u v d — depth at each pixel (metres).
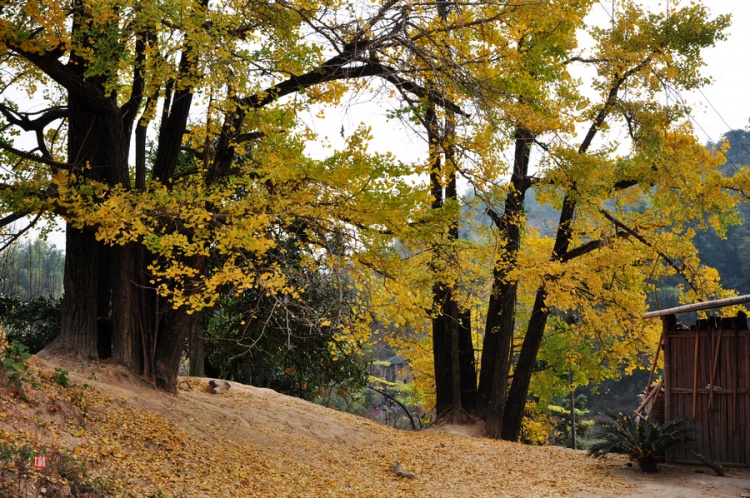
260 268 10.84
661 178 16.58
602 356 22.75
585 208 15.82
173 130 12.24
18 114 11.93
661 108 16.45
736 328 11.88
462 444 15.86
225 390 15.62
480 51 11.88
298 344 21.30
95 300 11.97
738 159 48.75
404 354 22.75
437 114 11.30
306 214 10.48
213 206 11.01
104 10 8.77
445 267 13.48
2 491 6.49
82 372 11.23
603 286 19.59
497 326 19.53
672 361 12.57
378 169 9.74
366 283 11.12
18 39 8.73
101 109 11.25
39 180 10.45
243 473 9.99
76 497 7.17
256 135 11.40
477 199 12.07
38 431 8.37
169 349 12.52
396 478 12.05
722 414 11.84
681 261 18.88
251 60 9.64
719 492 10.09
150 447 9.58
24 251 36.00
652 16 17.16
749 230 50.97
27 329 18.58
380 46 10.62
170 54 9.27
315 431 13.98
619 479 11.31
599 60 17.45
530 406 25.89
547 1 11.27
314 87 11.04
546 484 11.34
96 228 11.45
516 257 17.20
